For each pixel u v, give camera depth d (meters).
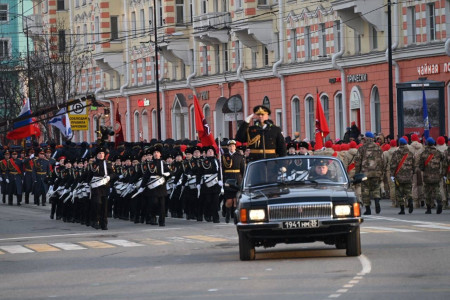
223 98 135.25
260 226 37.25
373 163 61.16
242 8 125.69
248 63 128.62
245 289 30.86
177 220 65.81
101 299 30.42
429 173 60.28
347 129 91.50
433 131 80.06
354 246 38.00
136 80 164.50
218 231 54.84
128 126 167.75
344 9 103.94
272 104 123.62
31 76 155.75
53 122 110.88
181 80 147.00
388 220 56.31
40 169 91.12
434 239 44.19
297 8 116.88
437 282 30.67
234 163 60.97
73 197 67.81
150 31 152.38
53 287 34.03
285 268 35.53
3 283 35.97
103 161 61.25
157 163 61.38
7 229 63.47
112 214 71.88
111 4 169.50
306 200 37.25
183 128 149.62
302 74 116.44
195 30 143.00
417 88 79.75
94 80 179.00
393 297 28.14
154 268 37.97
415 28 96.75
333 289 29.98
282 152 45.56
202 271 36.03
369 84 103.81
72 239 53.97
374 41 103.44
